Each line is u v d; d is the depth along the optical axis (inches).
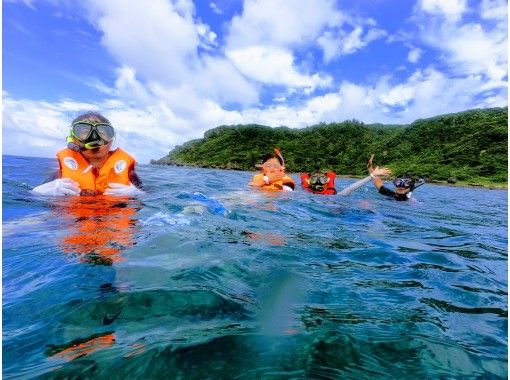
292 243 122.7
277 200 229.8
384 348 57.4
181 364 48.5
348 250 120.0
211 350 52.2
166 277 78.9
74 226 120.6
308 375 48.4
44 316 60.1
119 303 65.4
